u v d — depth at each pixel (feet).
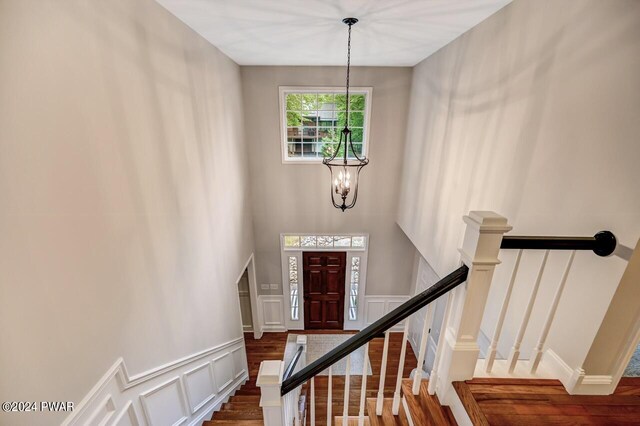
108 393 5.38
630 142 4.14
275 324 18.66
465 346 4.88
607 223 4.53
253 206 16.08
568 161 5.27
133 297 6.12
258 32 9.00
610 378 4.95
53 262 4.21
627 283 4.31
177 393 8.02
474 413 4.56
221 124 11.22
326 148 15.47
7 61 3.48
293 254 17.25
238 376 13.17
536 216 6.12
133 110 6.01
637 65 4.01
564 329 5.25
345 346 4.69
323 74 13.84
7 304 3.60
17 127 3.63
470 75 8.72
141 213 6.35
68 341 4.49
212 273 10.43
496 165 7.52
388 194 15.92
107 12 5.18
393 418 5.53
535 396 4.95
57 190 4.24
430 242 11.86
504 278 7.13
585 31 4.84
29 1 3.72
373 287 18.04
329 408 5.20
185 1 6.77
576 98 5.07
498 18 7.30
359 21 8.11
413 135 13.66
